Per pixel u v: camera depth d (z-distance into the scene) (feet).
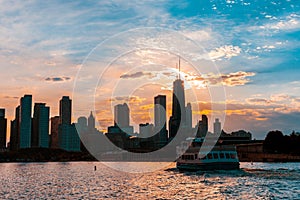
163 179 289.12
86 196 202.90
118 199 188.75
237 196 184.65
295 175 278.87
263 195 184.34
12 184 293.84
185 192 205.87
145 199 186.19
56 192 225.56
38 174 444.55
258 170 331.16
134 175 352.90
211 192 200.95
